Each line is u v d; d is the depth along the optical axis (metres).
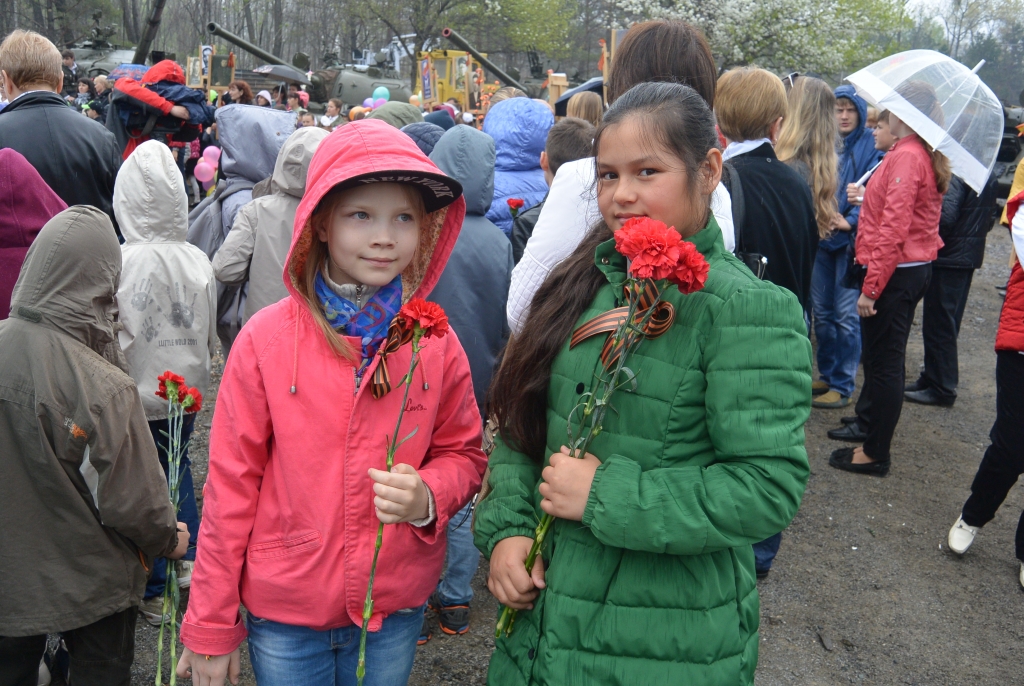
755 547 3.37
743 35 19.81
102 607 2.12
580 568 1.48
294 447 1.65
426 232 1.86
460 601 3.07
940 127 3.88
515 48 42.97
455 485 1.75
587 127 3.17
